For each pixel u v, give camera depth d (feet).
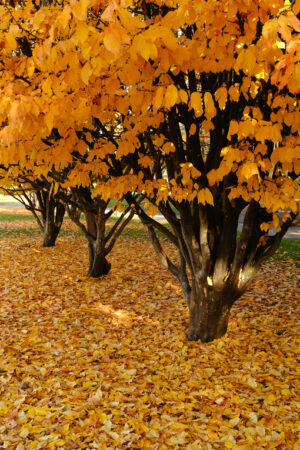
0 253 34.94
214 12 7.02
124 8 5.24
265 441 9.68
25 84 8.80
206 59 7.93
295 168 9.41
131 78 7.00
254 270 14.92
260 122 8.26
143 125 10.33
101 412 11.07
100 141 11.21
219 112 11.47
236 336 16.02
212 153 12.51
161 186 12.21
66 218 60.44
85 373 13.52
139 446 9.66
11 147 7.79
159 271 28.35
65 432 10.20
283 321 17.92
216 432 10.13
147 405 11.45
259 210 13.78
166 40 5.56
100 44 6.01
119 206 13.55
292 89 6.63
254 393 11.89
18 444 9.72
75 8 5.19
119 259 32.37
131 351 15.40
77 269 29.17
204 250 14.21
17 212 70.23
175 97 6.76
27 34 8.95
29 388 12.50
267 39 5.36
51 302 21.66
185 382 12.82
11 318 19.03
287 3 7.23
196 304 15.65
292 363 13.73
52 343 16.06
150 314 19.71
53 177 16.34
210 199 10.72
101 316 19.51
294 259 30.73
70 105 7.63
